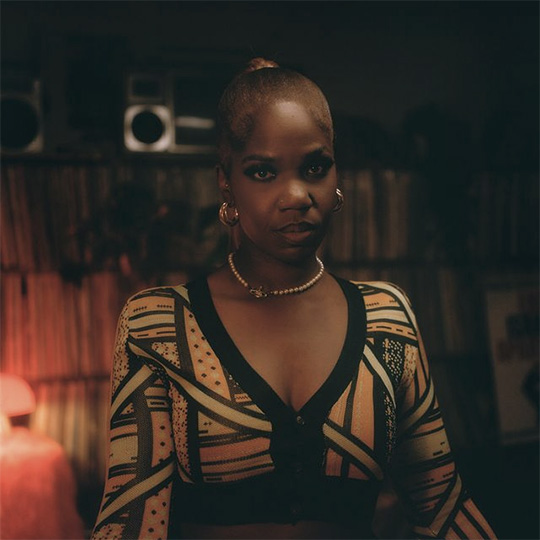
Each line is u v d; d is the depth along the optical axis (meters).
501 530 4.08
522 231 4.47
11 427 3.84
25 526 3.69
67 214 3.99
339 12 4.51
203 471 0.84
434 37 4.62
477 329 4.39
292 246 0.82
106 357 3.99
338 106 4.50
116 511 0.83
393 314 0.93
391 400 0.88
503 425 4.31
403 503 0.97
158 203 4.07
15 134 3.97
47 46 4.08
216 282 0.91
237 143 0.82
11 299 3.91
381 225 4.29
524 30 4.72
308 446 0.82
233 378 0.84
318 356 0.86
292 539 0.83
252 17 4.39
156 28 4.25
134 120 4.09
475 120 4.64
